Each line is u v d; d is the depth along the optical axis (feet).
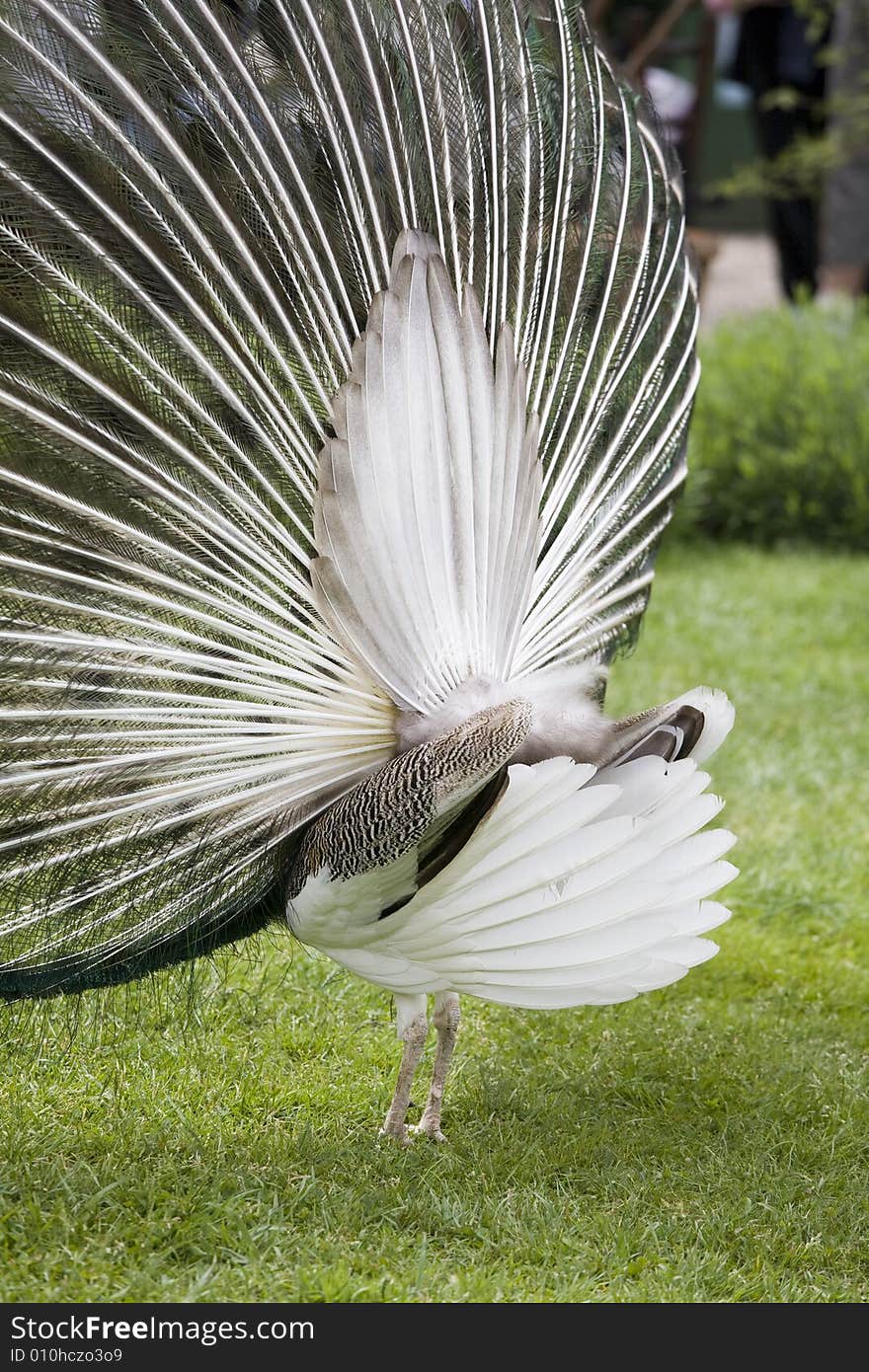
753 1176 15.19
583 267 16.12
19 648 13.23
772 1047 18.15
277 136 14.12
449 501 13.91
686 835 13.85
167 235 13.64
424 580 13.83
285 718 13.82
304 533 14.03
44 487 13.26
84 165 13.37
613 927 13.55
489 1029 18.30
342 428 13.58
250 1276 12.70
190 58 13.84
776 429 42.88
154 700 13.58
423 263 13.89
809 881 22.79
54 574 13.30
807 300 48.01
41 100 13.28
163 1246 13.15
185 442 13.70
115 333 13.48
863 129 44.27
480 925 13.60
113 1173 14.11
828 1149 15.87
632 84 17.95
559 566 15.67
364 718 13.98
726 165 96.53
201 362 13.73
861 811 25.66
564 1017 18.72
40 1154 14.42
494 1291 12.79
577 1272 13.21
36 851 13.50
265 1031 17.52
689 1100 16.93
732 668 31.96
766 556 41.57
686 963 13.71
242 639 13.76
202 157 13.84
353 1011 18.29
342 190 14.47
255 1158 14.74
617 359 16.39
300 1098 16.10
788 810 25.41
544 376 15.70
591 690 15.48
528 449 14.48
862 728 29.17
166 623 13.65
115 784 13.48
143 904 13.84
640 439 16.65
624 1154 15.48
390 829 12.97
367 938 13.92
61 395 13.35
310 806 14.10
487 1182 14.66
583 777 13.19
